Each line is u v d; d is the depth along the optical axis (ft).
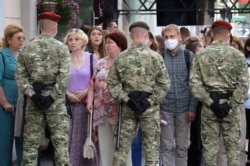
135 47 39.40
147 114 39.06
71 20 61.05
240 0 95.40
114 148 40.93
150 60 39.17
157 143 39.88
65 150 39.75
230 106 40.14
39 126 39.70
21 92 39.73
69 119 41.01
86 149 42.47
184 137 46.29
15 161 50.39
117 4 85.76
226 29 40.37
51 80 39.27
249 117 49.26
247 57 49.11
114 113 41.57
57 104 39.27
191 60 45.88
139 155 43.34
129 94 38.91
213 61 40.19
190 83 40.47
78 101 42.83
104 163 42.19
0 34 54.49
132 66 38.99
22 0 59.00
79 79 42.91
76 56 43.32
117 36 41.83
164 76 39.58
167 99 45.75
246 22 144.56
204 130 40.93
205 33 56.34
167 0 84.38
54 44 39.37
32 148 39.73
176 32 45.57
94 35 47.29
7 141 42.98
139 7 94.58
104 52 47.44
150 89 39.17
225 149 41.50
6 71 42.55
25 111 39.73
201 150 47.34
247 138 50.03
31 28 59.21
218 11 93.97
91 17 67.92
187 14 84.23
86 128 43.32
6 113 42.75
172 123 46.09
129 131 39.50
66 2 60.44
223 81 40.14
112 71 39.50
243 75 40.29
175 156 47.01
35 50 39.19
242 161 47.65
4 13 55.52
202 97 40.11
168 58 45.88
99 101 42.04
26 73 39.47
